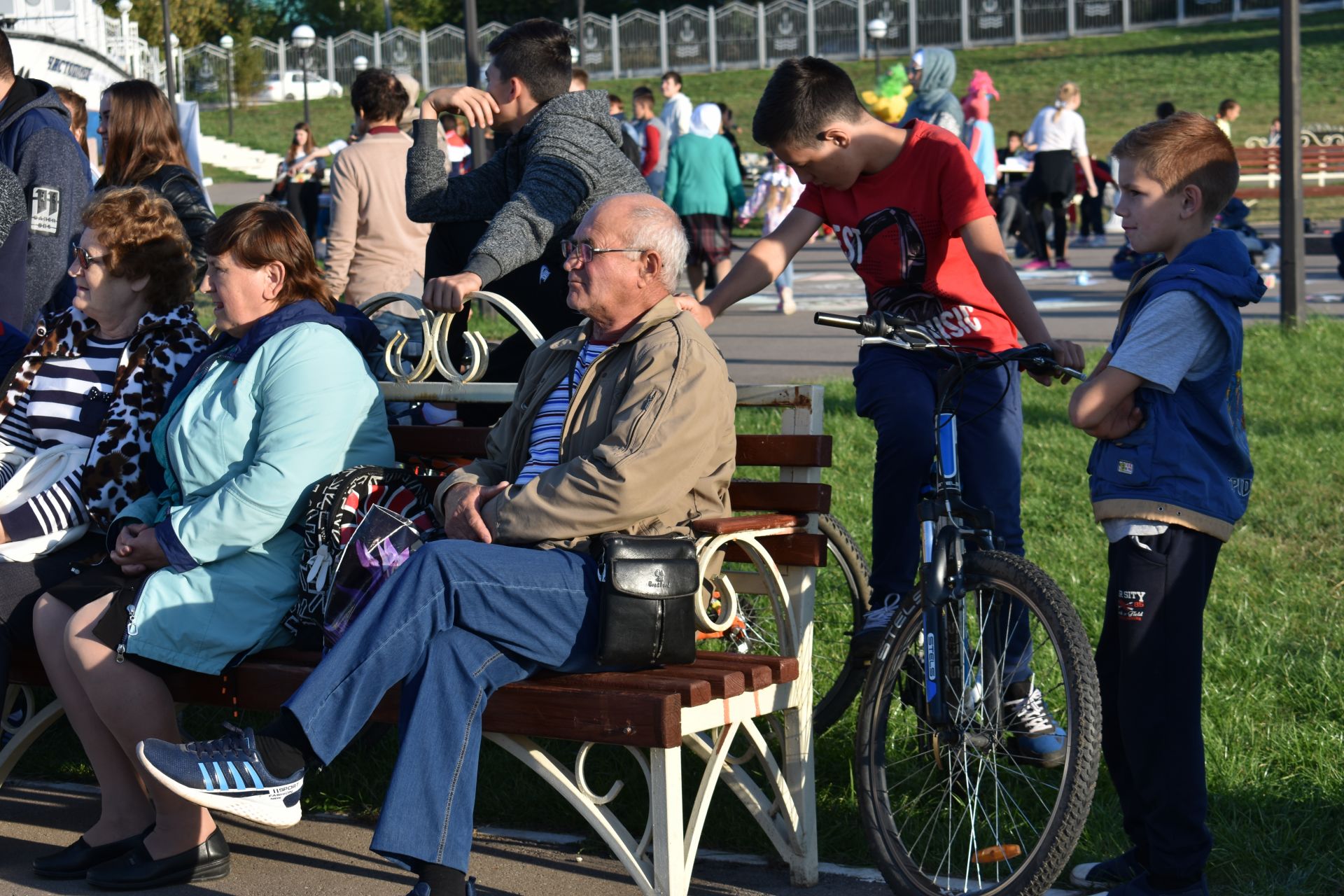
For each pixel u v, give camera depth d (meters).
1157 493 6.29
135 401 8.16
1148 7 108.75
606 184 8.91
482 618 6.48
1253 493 13.16
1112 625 6.64
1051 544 12.03
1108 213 45.12
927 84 21.91
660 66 109.56
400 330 9.89
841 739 8.71
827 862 7.44
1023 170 36.28
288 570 7.49
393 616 6.43
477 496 7.02
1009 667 7.36
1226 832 7.18
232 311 7.80
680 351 6.90
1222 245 6.34
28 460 8.46
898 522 7.97
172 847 7.25
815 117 7.95
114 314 8.38
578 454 7.07
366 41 107.62
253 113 100.56
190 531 7.30
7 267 10.63
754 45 108.69
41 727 7.86
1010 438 8.13
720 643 9.08
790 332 25.59
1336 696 8.77
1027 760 7.53
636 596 6.50
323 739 6.41
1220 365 6.30
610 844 6.49
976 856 6.94
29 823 8.22
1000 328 8.25
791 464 7.72
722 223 25.92
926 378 8.09
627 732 6.28
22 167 10.89
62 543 8.01
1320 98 83.38
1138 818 6.62
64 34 58.84
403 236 13.21
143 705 7.23
